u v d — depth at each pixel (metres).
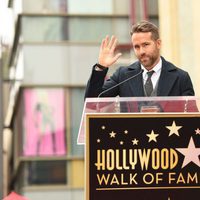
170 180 7.36
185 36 22.62
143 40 8.23
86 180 7.32
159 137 7.39
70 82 29.91
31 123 30.03
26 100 30.00
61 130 30.00
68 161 29.94
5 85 38.69
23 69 29.83
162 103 7.57
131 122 7.39
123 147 7.36
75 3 30.00
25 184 29.89
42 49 29.86
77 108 30.03
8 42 35.78
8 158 38.59
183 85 8.53
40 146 30.03
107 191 7.31
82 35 29.89
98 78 8.14
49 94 29.97
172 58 23.20
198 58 21.44
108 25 29.86
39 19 29.89
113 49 8.19
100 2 29.94
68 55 29.94
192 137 7.41
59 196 29.73
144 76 8.56
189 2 22.34
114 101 7.56
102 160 7.34
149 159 7.36
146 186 7.34
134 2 29.44
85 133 7.36
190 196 7.36
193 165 7.39
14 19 32.00
